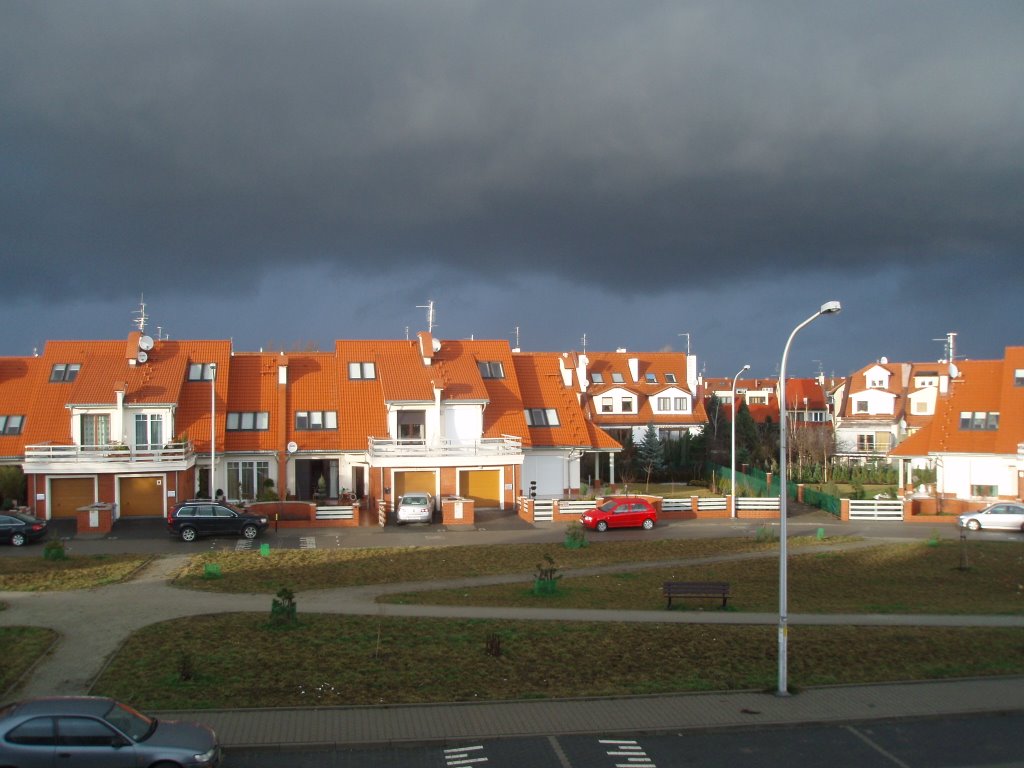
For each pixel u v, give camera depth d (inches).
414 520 1825.8
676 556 1515.7
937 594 1242.0
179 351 2100.1
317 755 651.5
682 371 3348.9
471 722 711.1
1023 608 1147.9
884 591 1258.6
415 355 2197.3
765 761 651.5
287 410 2085.4
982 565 1457.9
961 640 971.3
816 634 984.9
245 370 2155.5
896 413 3339.1
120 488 1820.9
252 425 2047.2
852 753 669.3
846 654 913.5
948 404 2308.1
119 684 772.6
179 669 802.8
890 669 868.6
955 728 725.9
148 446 1844.2
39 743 565.0
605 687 800.9
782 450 801.6
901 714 743.7
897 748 680.4
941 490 2251.5
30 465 1754.4
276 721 703.7
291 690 772.0
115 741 571.5
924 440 2336.4
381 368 2121.1
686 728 707.4
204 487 1958.7
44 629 945.5
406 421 2043.6
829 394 3941.9
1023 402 2186.3
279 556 1450.5
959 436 2233.0
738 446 2970.0
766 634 984.9
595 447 2343.8
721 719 727.1
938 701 777.6
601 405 3102.9
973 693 800.3
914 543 1670.8
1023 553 1571.1
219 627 962.1
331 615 1032.2
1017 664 889.5
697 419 3125.0
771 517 2041.1
